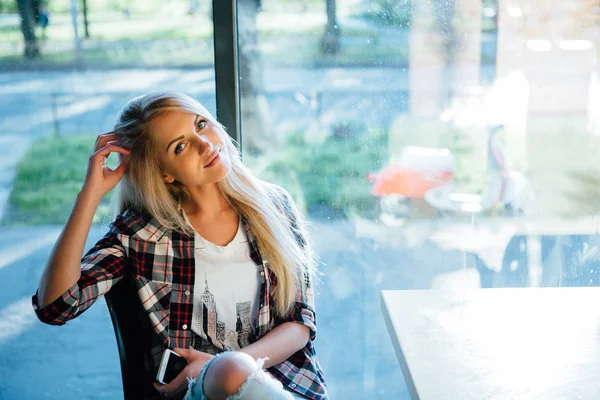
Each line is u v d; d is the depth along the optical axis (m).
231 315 1.57
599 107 2.09
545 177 2.15
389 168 2.17
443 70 2.09
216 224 1.61
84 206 1.49
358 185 2.18
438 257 2.23
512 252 2.22
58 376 2.31
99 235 2.20
